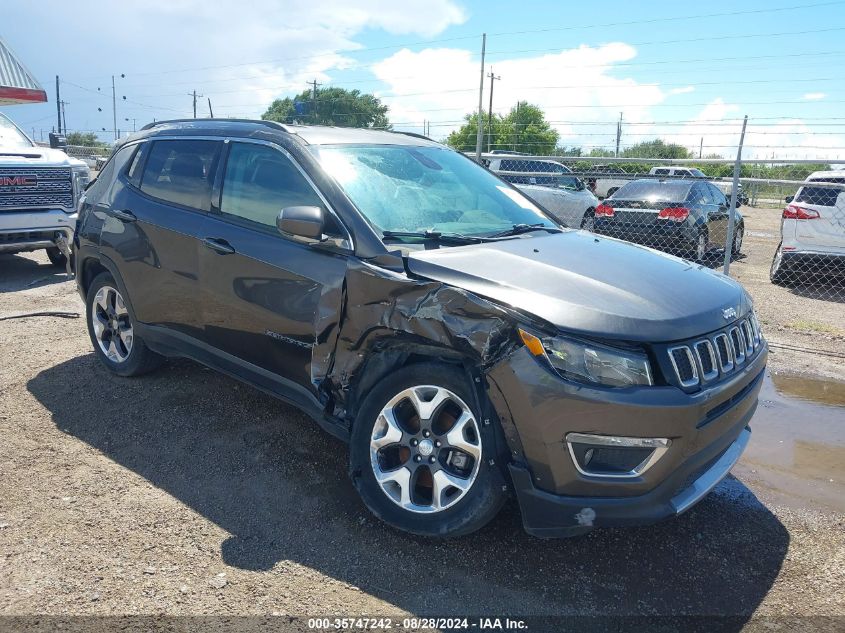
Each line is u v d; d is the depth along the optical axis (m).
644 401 2.70
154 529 3.24
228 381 5.06
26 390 4.83
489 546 3.20
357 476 3.32
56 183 8.75
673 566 3.12
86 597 2.74
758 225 21.27
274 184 3.82
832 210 9.47
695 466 2.91
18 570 2.89
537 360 2.75
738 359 3.25
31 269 9.55
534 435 2.78
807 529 3.47
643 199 11.32
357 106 64.38
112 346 5.07
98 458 3.91
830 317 8.04
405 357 3.23
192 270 4.10
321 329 3.41
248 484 3.68
